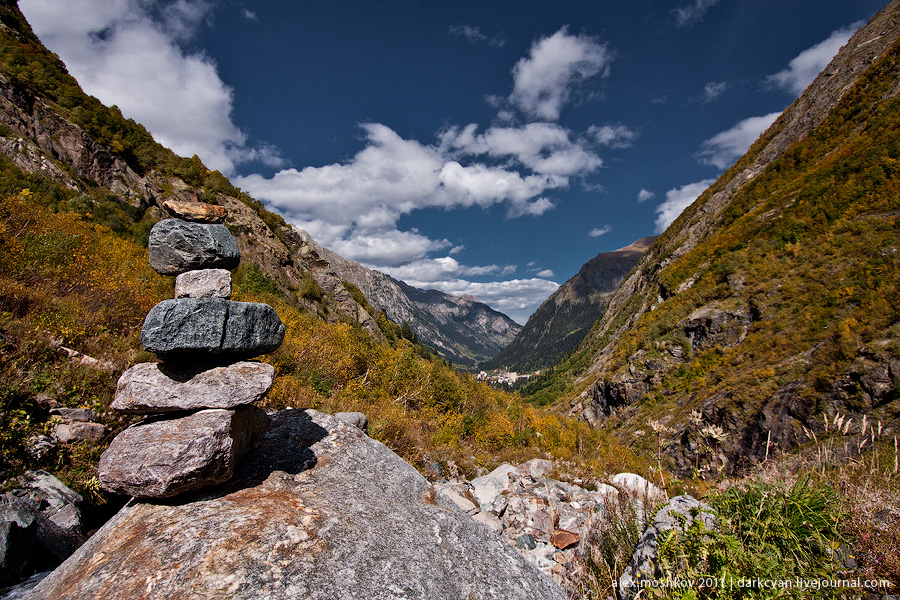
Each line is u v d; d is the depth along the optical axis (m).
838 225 51.78
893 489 3.14
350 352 16.33
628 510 4.94
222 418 3.27
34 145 30.94
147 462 2.87
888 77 75.88
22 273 8.92
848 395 24.94
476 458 12.85
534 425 24.86
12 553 3.12
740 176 113.31
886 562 2.51
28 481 4.37
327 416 5.39
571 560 5.44
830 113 88.12
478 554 3.57
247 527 2.83
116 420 5.79
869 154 58.56
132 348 8.16
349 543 2.98
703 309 59.41
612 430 55.47
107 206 29.17
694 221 119.44
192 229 3.74
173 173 48.53
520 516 7.11
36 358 6.09
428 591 2.80
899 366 23.27
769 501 3.15
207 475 3.03
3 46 38.72
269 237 51.38
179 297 3.70
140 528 2.82
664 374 56.25
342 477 4.17
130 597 2.24
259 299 17.05
